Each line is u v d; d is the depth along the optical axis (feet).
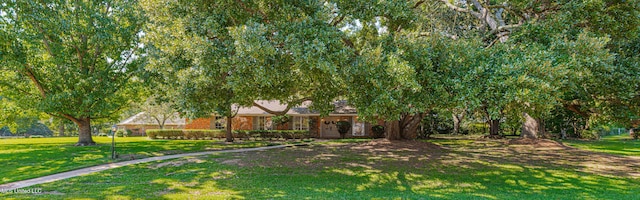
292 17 27.94
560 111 73.61
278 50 25.99
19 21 54.44
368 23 37.04
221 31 28.19
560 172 35.09
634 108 34.12
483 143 70.69
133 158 44.98
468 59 26.48
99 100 60.64
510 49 28.60
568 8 31.68
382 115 28.81
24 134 138.51
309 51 23.73
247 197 24.58
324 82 32.73
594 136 91.40
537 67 23.35
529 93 21.83
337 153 49.88
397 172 34.83
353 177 32.42
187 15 29.50
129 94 68.85
